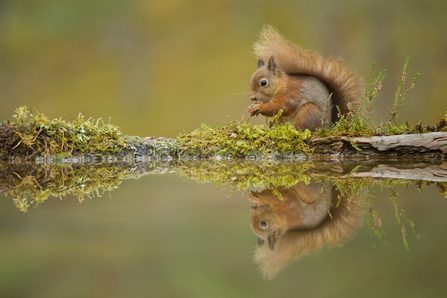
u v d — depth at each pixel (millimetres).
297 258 3678
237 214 4844
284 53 11125
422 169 7895
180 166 8555
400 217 4711
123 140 9430
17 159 8812
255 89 10727
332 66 10789
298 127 10461
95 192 6148
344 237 4168
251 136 9641
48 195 5918
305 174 7531
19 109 9047
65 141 9062
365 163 8680
